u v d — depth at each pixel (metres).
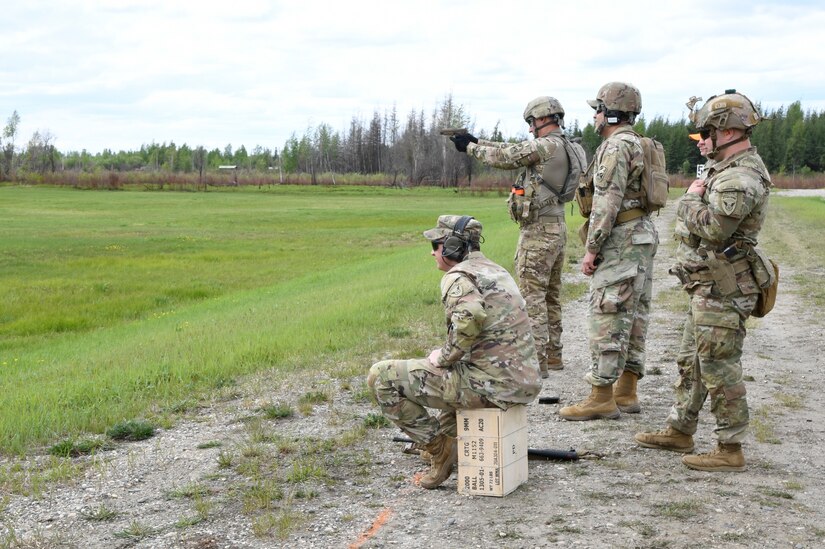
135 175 107.12
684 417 5.04
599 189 5.52
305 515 4.29
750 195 4.28
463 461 4.47
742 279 4.46
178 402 6.76
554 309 7.54
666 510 4.18
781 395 6.61
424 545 3.87
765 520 4.05
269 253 29.95
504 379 4.34
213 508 4.43
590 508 4.24
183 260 27.67
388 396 4.51
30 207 60.56
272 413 6.25
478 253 4.54
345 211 56.31
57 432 5.89
